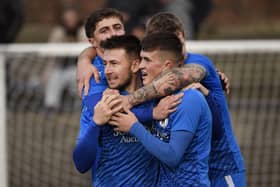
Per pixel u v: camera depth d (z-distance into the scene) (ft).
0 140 65.21
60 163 78.02
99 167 41.47
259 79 87.51
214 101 41.81
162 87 39.68
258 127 82.43
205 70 41.68
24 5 161.48
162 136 40.42
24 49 68.49
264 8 174.40
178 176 40.45
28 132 81.76
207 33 147.74
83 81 42.27
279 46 70.54
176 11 104.42
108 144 40.88
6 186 65.57
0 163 65.16
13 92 79.41
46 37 148.36
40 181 74.79
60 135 82.23
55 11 163.53
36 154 79.46
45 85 83.87
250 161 78.23
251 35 153.07
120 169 40.86
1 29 96.12
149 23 44.04
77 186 73.92
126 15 90.79
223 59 86.58
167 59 40.14
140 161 40.75
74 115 84.33
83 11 162.40
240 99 84.23
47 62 82.84
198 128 40.06
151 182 41.04
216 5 172.24
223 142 44.16
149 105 40.47
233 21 171.12
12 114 80.69
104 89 41.50
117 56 40.09
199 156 40.34
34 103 82.33
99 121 39.32
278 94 86.48
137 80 41.29
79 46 69.56
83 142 39.70
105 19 43.01
